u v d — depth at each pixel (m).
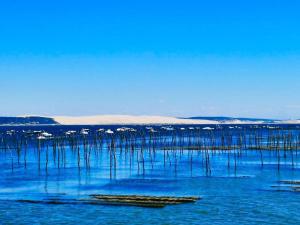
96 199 66.75
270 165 111.81
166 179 89.88
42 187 81.50
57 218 57.66
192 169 106.12
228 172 99.44
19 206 64.06
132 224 54.62
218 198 68.50
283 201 65.81
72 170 107.25
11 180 90.50
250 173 97.31
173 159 130.88
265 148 158.75
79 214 59.25
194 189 77.31
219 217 57.28
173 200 65.56
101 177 94.19
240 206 63.00
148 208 61.53
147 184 83.75
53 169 109.50
